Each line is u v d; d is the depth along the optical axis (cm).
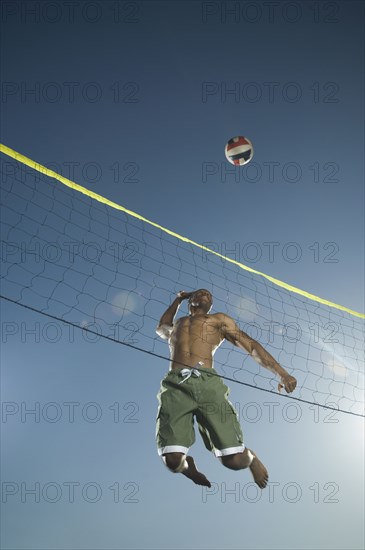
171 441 354
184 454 354
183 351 378
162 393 370
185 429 359
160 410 367
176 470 354
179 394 364
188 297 417
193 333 384
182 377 366
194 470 375
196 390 362
